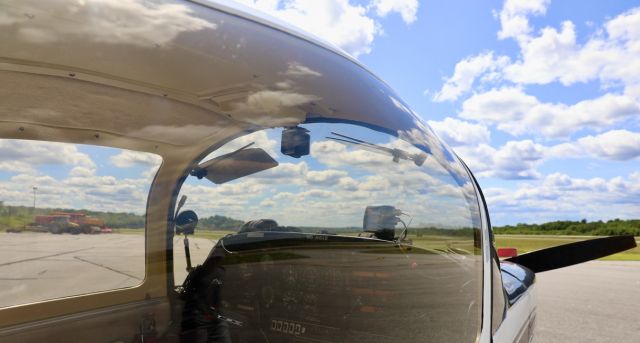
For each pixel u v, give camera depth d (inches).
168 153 52.6
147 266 50.3
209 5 56.6
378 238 56.7
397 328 55.3
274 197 55.4
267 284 54.6
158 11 52.6
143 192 50.6
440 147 69.6
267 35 60.2
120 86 53.2
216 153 54.8
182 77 54.0
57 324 44.5
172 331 51.7
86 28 49.6
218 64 56.2
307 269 55.1
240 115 56.2
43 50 49.2
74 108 49.7
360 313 55.5
